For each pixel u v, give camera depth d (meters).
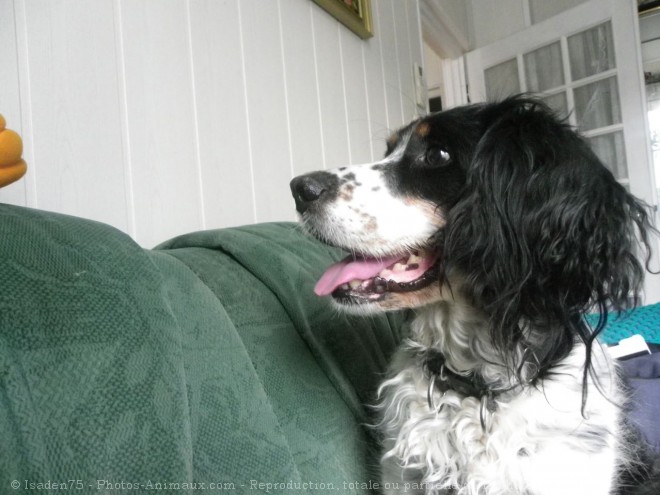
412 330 1.01
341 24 2.19
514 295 0.85
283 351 0.90
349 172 0.98
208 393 0.67
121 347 0.56
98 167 1.09
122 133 1.14
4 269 0.53
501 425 0.85
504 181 0.87
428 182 0.94
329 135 2.03
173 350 0.62
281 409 0.82
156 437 0.54
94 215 1.08
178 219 1.29
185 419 0.58
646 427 1.06
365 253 0.93
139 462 0.52
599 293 0.86
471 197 0.88
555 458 0.83
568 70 3.47
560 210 0.85
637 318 1.74
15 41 0.95
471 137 0.93
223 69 1.46
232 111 1.49
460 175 0.93
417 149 0.97
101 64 1.10
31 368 0.48
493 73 3.90
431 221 0.93
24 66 0.96
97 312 0.57
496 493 0.84
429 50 4.31
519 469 0.83
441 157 0.95
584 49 3.44
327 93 2.04
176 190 1.28
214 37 1.43
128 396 0.54
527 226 0.86
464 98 4.06
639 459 0.99
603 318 0.87
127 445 0.52
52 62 1.01
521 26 4.20
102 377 0.53
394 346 1.27
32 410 0.46
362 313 0.94
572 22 3.42
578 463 0.83
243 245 1.05
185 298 0.76
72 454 0.47
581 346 0.92
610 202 0.88
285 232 1.27
